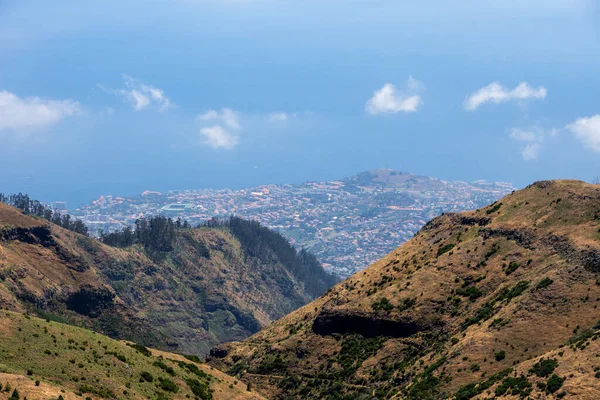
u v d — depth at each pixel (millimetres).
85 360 119688
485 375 140625
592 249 160000
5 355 111062
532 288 157250
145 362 133500
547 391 116438
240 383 157625
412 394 146375
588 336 130875
